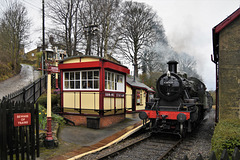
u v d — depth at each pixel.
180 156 6.19
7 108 4.83
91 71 10.39
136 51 31.22
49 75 6.90
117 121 11.39
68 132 8.70
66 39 20.52
